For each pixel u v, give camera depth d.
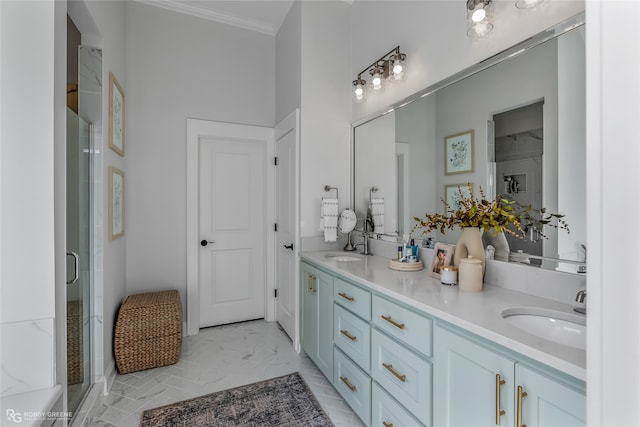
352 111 2.76
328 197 2.70
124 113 2.52
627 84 0.39
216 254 3.05
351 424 1.70
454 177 1.70
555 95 1.22
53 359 1.11
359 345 1.64
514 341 0.86
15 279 1.08
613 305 0.41
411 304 1.26
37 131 1.10
